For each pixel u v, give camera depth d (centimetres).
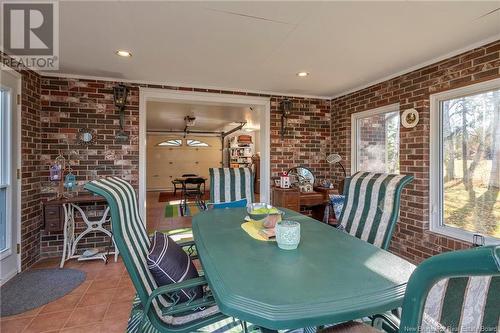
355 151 409
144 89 359
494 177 238
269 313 81
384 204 172
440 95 278
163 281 133
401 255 315
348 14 193
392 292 93
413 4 179
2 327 185
